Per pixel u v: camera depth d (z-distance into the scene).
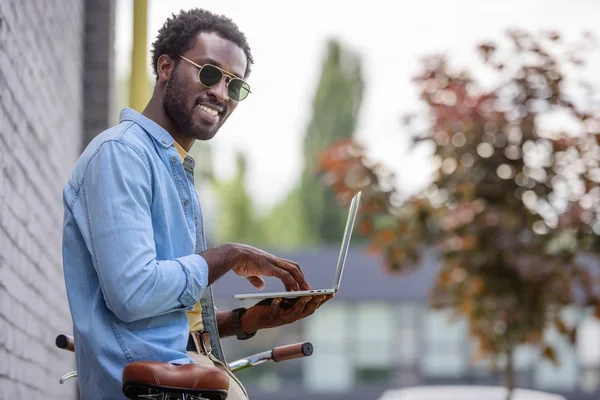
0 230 5.23
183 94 4.07
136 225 3.65
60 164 7.72
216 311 4.44
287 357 4.43
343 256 4.04
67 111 8.16
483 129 10.61
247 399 4.21
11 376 5.56
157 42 4.16
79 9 8.95
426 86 10.91
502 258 10.53
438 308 11.09
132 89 8.27
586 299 10.57
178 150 4.13
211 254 3.82
